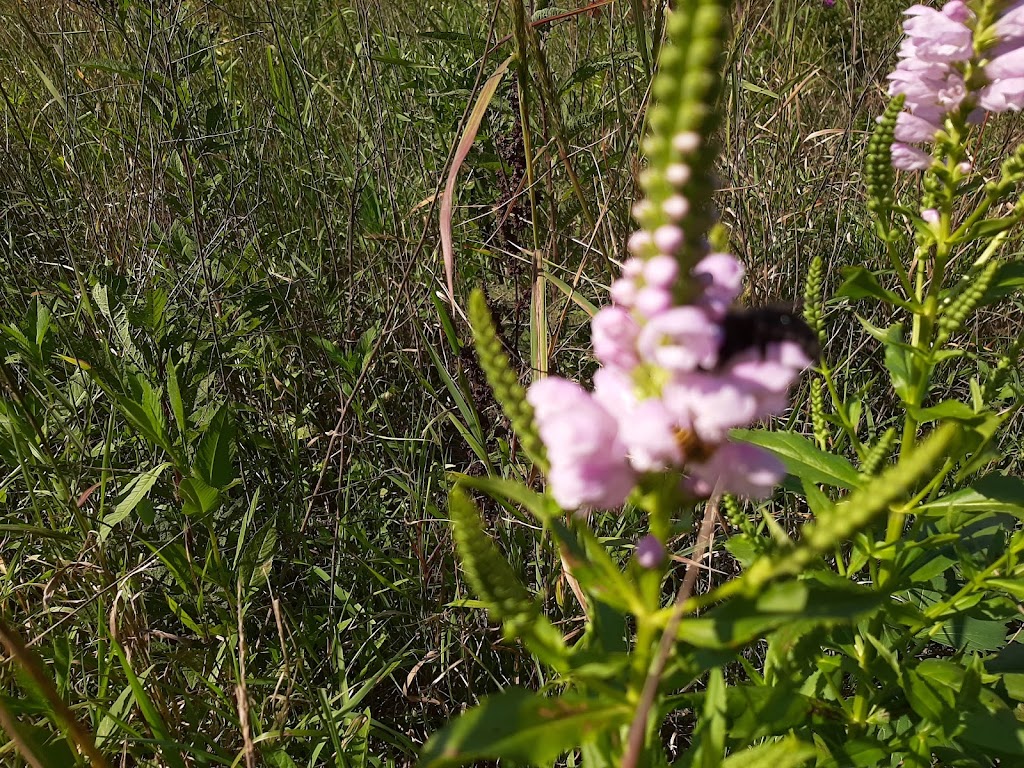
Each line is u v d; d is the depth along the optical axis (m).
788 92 0.54
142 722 0.31
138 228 0.55
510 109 0.49
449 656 0.36
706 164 0.15
